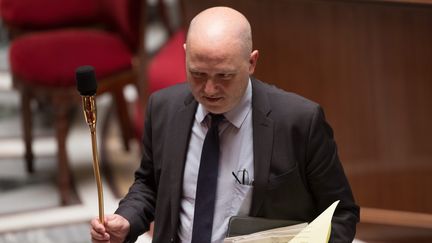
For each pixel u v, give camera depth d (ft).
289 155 19.39
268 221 19.22
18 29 50.90
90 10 50.19
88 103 17.79
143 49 45.88
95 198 44.80
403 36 32.86
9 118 57.57
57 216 42.75
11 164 50.14
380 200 35.94
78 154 51.24
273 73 35.22
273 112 19.62
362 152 35.42
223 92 17.49
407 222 35.58
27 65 43.37
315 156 19.45
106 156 50.67
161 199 20.63
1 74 65.62
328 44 34.06
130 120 52.03
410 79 33.42
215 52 16.96
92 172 48.47
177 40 56.59
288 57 34.78
